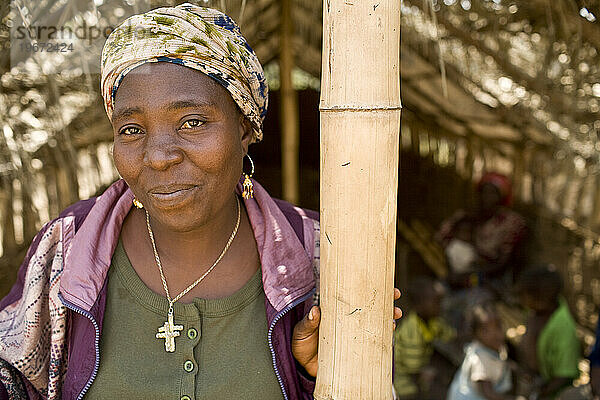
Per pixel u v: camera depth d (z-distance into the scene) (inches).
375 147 33.4
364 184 33.7
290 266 42.0
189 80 36.0
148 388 39.4
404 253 227.6
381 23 32.7
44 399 45.5
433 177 225.0
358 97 33.0
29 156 93.3
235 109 38.4
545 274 136.3
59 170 106.1
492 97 156.3
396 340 157.9
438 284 158.9
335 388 35.9
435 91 169.0
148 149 35.8
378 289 34.9
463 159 211.2
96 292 40.4
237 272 41.7
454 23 117.7
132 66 36.0
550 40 100.0
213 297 40.9
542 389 134.6
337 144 33.7
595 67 98.7
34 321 42.4
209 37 36.5
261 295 41.7
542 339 135.9
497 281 189.9
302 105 271.7
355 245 34.3
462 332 172.2
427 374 155.4
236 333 40.6
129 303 40.9
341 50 33.0
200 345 40.3
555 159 171.5
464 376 132.2
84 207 45.3
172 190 36.1
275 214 43.7
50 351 44.2
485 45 122.2
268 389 40.5
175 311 40.2
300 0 162.4
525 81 124.1
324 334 36.3
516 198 193.9
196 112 35.9
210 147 36.2
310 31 175.9
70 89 88.2
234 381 39.9
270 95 262.4
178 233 40.2
